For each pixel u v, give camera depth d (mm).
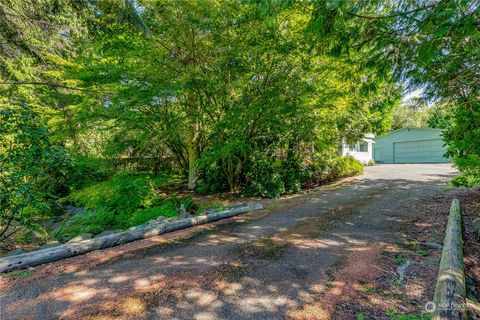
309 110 6867
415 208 5254
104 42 6129
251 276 2707
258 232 4203
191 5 5203
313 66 5977
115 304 2264
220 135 7254
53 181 6250
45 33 6809
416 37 3217
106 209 5723
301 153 9250
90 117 5980
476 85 3920
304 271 2781
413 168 13438
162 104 6551
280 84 6289
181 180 10156
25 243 4168
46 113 6336
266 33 5312
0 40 6312
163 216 5184
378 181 9227
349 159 11523
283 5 3270
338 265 2893
